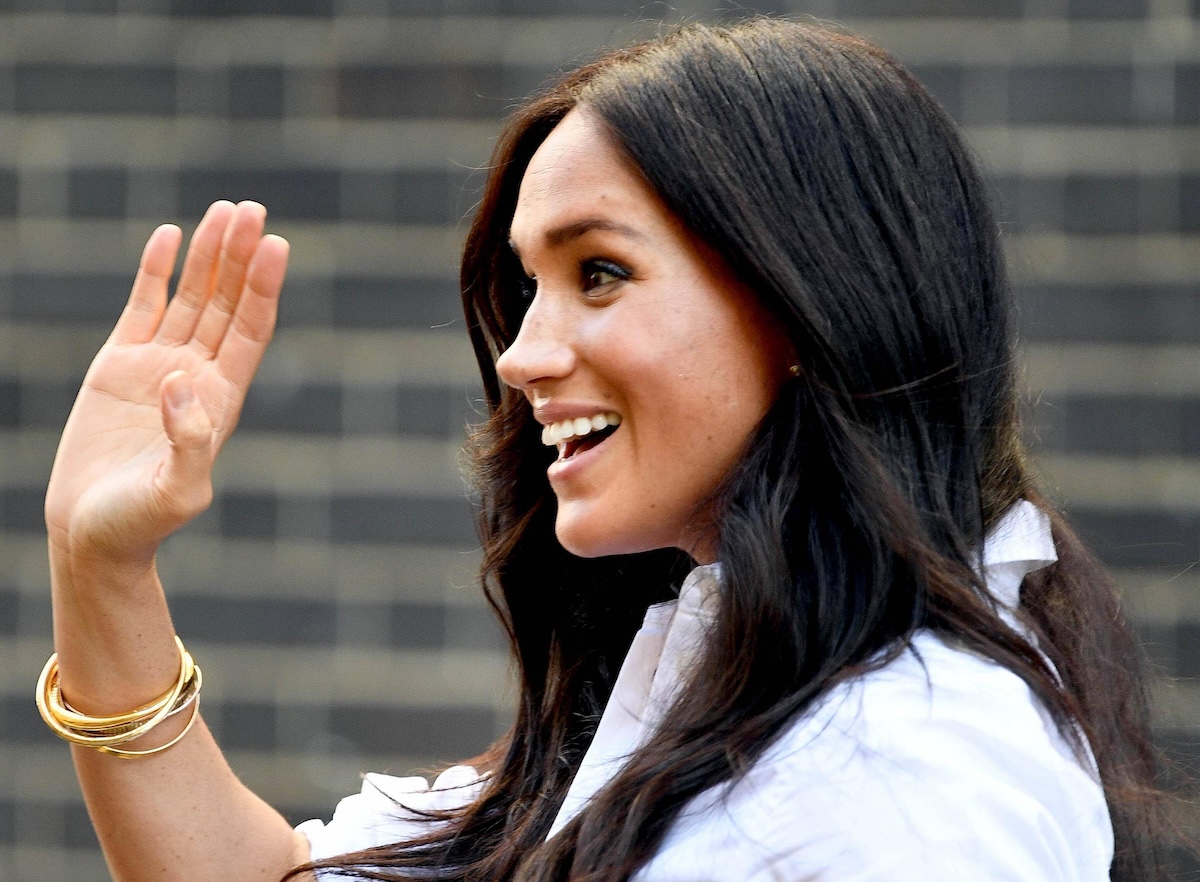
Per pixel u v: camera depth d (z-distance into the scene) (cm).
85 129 1259
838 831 437
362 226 1238
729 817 454
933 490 493
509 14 1231
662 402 498
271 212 1241
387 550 1222
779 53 508
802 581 486
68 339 1259
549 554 620
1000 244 539
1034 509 537
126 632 567
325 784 1209
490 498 626
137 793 581
